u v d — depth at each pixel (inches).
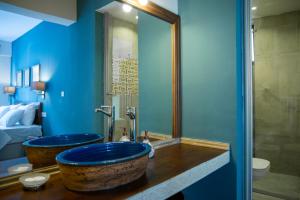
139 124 65.8
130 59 64.2
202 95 66.4
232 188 60.6
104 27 58.3
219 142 63.1
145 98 67.4
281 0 100.2
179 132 71.0
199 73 67.0
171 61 71.0
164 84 71.2
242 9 62.0
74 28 51.9
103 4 57.9
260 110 118.3
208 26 65.0
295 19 108.4
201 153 57.6
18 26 42.3
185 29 69.9
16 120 41.3
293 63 109.2
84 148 42.6
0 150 39.0
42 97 45.6
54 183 37.6
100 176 32.2
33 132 43.6
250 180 64.9
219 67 63.0
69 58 50.9
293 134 110.0
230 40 60.9
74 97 51.5
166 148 63.4
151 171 43.3
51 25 47.7
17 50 41.7
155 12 66.0
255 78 118.9
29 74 43.6
